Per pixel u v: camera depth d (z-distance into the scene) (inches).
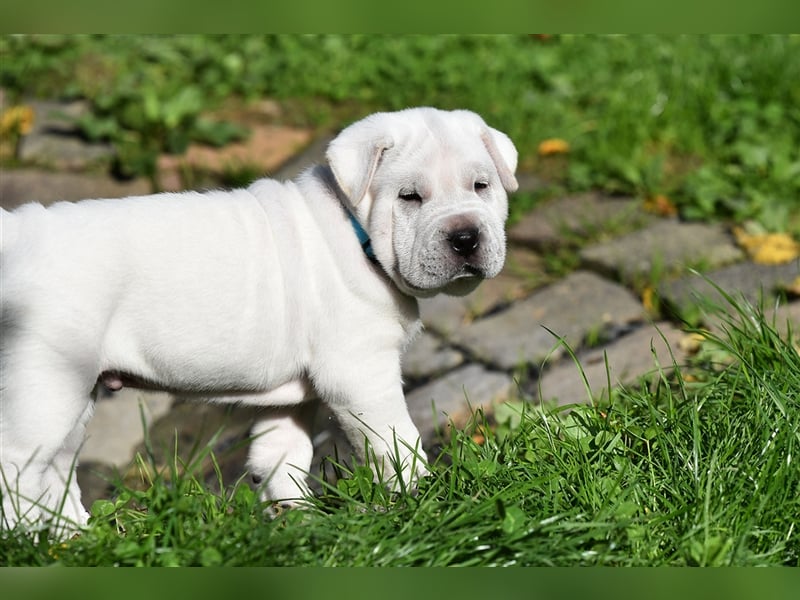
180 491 196.1
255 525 191.9
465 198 219.6
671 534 193.5
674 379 275.6
